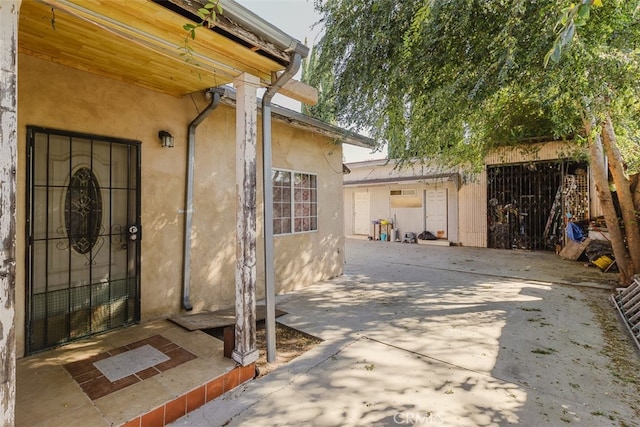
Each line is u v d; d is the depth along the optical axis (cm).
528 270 735
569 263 810
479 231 1132
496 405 239
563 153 832
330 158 689
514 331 381
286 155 572
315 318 433
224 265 463
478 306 480
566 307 470
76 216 329
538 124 771
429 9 313
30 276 296
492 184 1116
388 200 1388
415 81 431
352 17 444
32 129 295
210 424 222
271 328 311
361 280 664
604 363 303
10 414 149
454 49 397
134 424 207
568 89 336
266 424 221
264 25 237
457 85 385
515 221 1080
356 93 498
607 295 530
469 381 273
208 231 444
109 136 347
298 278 598
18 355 288
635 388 262
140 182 374
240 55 262
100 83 339
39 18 229
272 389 264
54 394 231
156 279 390
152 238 386
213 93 393
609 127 543
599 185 583
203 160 439
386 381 274
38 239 304
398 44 409
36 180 302
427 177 1166
